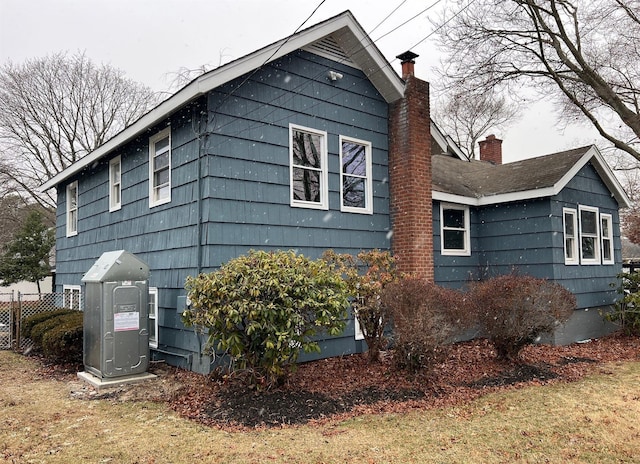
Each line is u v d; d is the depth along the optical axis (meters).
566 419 5.50
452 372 7.59
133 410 5.88
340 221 9.22
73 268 13.53
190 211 7.86
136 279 7.62
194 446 4.61
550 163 12.22
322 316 6.06
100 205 11.77
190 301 6.40
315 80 9.04
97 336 7.48
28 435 4.96
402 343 6.88
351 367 7.84
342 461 4.28
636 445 4.79
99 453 4.46
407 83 10.02
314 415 5.54
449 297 7.02
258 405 5.76
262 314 5.78
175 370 7.94
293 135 8.72
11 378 7.83
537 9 12.19
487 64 13.47
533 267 11.16
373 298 7.62
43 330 9.49
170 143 8.57
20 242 24.64
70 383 7.43
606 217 13.05
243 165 7.87
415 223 9.76
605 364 8.80
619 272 13.31
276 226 8.21
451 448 4.61
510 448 4.63
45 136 29.27
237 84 7.89
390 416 5.54
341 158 9.38
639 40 13.18
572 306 8.28
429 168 10.17
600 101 14.01
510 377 7.38
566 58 12.40
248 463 4.23
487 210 12.12
